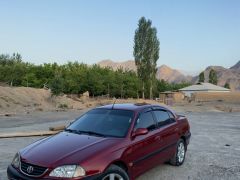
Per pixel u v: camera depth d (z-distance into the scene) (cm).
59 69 6400
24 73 5606
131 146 624
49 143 618
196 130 1705
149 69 7012
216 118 2539
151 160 696
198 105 4859
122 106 750
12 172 560
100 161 549
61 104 3931
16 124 1814
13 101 3300
